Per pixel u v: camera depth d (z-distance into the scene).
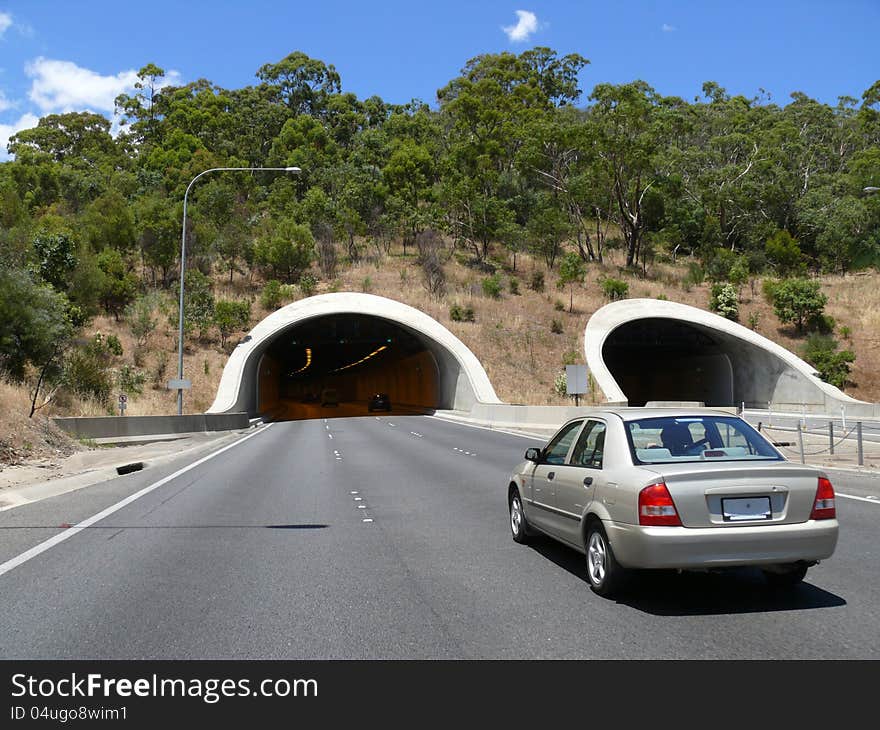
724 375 63.19
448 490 14.34
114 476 17.38
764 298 71.19
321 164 113.06
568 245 95.44
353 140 135.50
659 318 60.66
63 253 48.94
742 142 100.56
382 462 20.19
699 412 7.33
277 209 91.62
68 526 10.44
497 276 73.69
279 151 120.12
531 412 36.81
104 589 6.99
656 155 87.00
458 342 55.81
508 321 64.31
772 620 5.94
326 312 56.94
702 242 92.62
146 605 6.45
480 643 5.45
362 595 6.77
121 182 94.62
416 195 96.81
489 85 120.31
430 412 58.69
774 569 6.82
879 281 74.81
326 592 6.88
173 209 73.44
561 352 60.38
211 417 34.16
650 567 6.03
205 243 71.06
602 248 95.31
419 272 75.75
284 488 14.74
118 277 58.72
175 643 5.49
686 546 5.94
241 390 47.22
